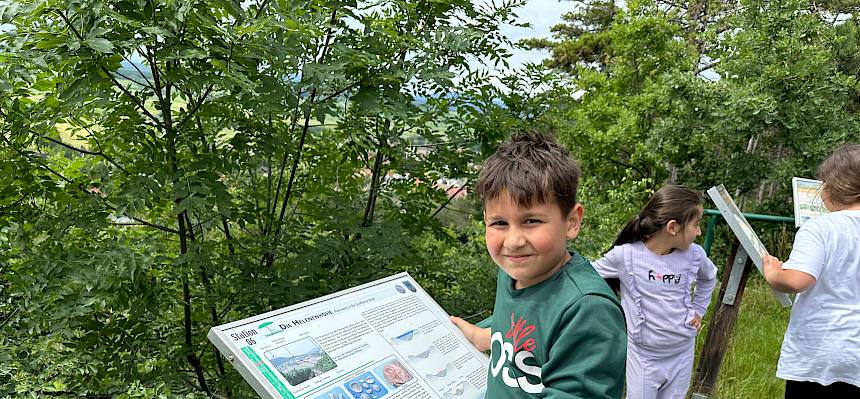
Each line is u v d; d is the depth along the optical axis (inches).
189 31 95.0
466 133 146.9
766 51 364.8
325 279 125.5
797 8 363.9
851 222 105.2
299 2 103.9
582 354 51.1
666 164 433.1
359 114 138.9
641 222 122.5
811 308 106.8
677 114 381.4
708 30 406.6
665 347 123.1
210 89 100.3
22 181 105.3
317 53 114.8
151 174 102.6
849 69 455.5
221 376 123.9
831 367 104.5
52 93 99.7
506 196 52.7
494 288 151.0
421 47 120.3
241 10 95.6
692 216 119.5
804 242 106.4
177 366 116.1
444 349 69.5
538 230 52.8
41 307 99.0
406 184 149.9
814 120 343.6
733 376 175.3
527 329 55.7
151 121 108.9
